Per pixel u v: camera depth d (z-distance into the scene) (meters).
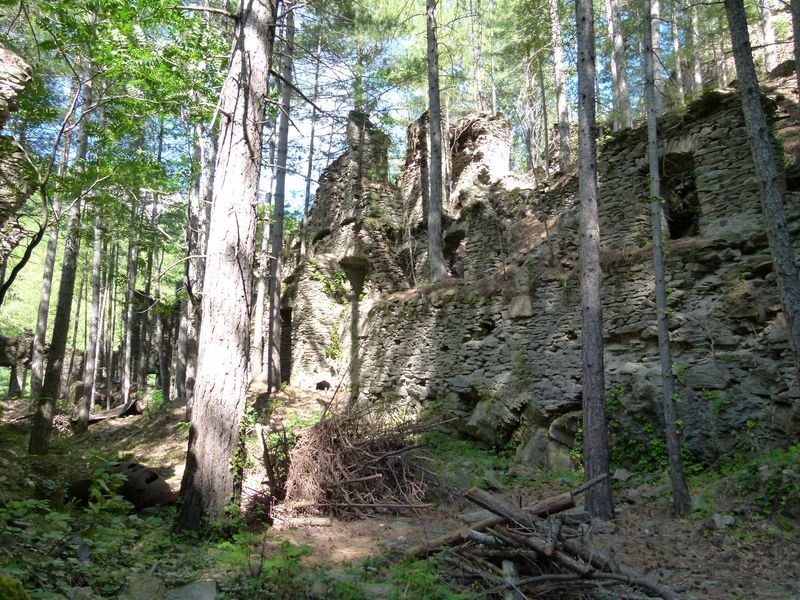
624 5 18.36
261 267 17.95
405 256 17.89
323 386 16.73
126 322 23.52
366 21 15.93
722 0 6.50
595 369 7.37
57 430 17.17
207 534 5.96
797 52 6.16
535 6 18.77
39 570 4.00
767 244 8.48
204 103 9.48
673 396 7.32
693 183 10.88
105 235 13.20
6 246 8.27
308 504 7.28
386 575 5.01
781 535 5.90
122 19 8.01
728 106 9.54
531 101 25.06
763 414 7.79
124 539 5.44
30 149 9.90
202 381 6.45
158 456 12.78
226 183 6.88
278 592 4.27
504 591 4.47
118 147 11.70
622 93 16.80
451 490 8.34
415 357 13.86
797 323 5.73
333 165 20.28
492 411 11.33
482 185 17.20
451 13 22.89
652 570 5.35
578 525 6.08
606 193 11.38
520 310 11.36
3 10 9.05
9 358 25.67
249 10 7.27
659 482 8.17
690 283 9.02
